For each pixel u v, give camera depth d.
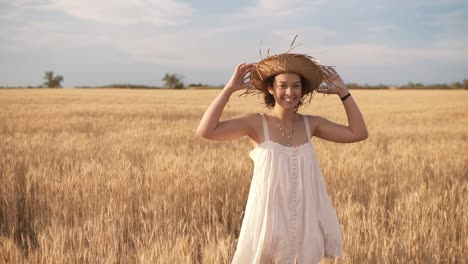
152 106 30.31
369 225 4.00
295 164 2.53
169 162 6.40
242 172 6.09
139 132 12.09
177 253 3.24
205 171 5.85
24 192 5.33
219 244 3.54
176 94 62.00
